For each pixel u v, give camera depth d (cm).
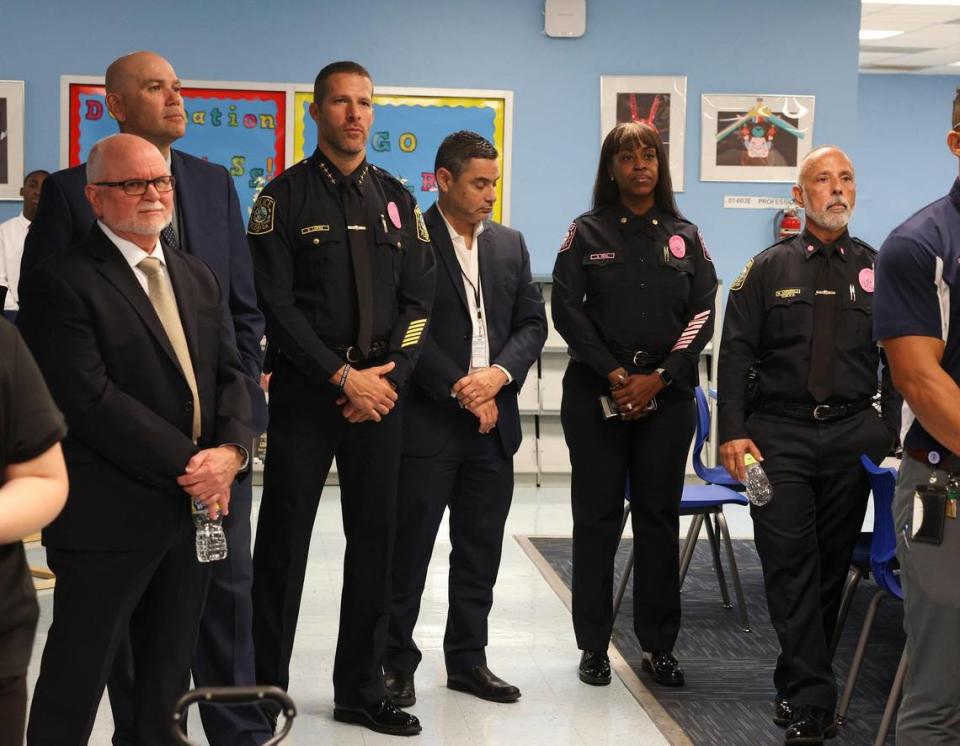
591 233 382
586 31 790
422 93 781
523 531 630
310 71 773
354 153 332
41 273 238
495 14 784
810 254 350
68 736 239
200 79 764
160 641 250
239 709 293
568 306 379
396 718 337
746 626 455
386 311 332
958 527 230
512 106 788
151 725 249
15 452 180
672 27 795
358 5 773
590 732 343
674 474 381
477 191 366
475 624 373
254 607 332
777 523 339
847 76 805
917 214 239
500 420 369
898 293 234
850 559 358
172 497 244
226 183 300
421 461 359
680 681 385
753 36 799
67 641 239
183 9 760
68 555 239
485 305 373
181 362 250
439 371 356
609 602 389
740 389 351
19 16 750
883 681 395
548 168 795
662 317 377
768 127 803
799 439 343
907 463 243
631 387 367
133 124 281
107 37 756
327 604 477
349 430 329
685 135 801
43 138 756
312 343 320
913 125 1480
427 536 363
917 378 231
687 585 524
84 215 271
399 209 342
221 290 277
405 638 364
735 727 347
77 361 235
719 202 805
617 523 388
